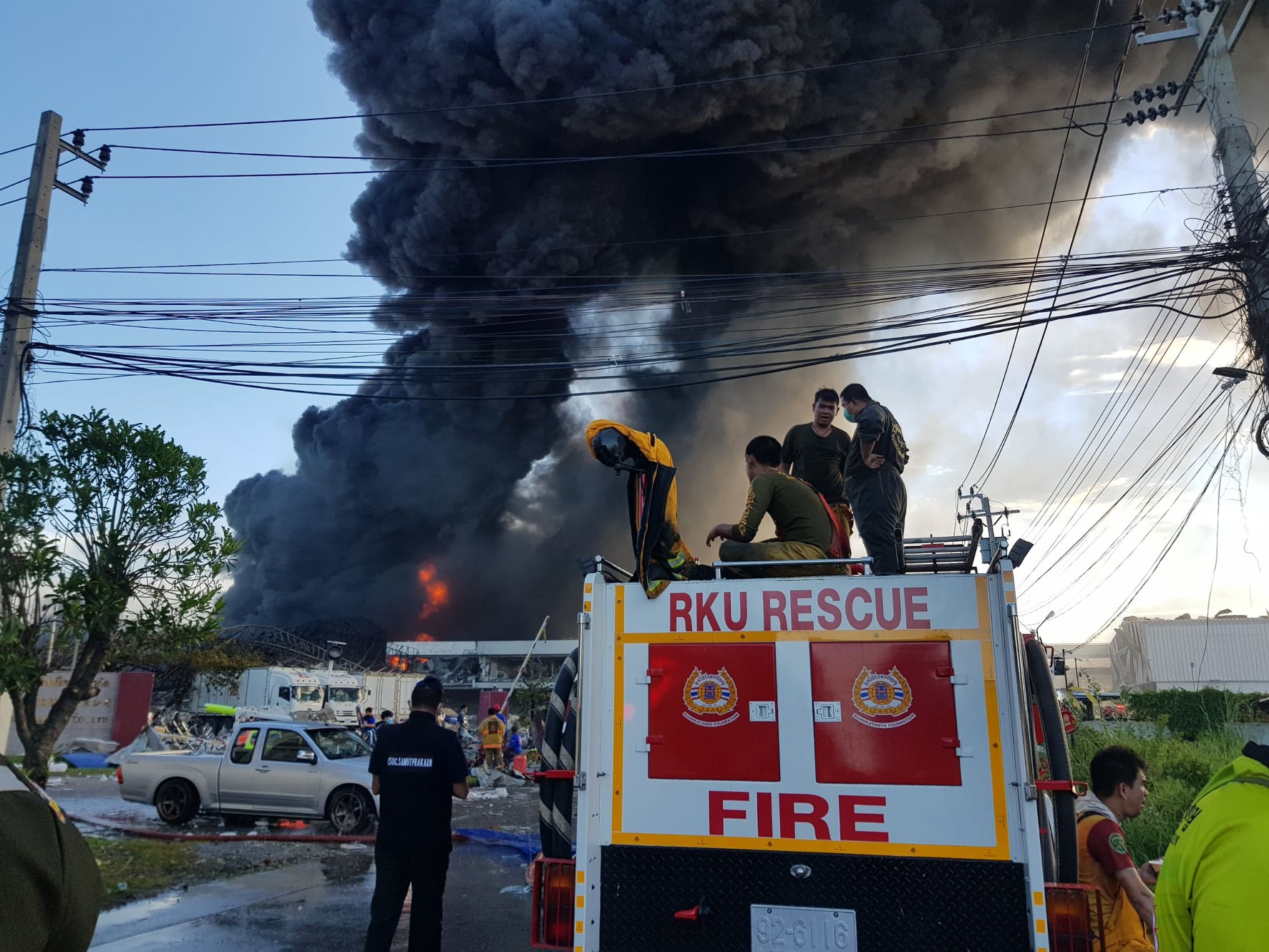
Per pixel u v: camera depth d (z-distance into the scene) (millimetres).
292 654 39844
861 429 5457
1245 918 1522
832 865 3182
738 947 3188
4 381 9867
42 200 10484
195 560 8211
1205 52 9914
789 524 4324
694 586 3549
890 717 3260
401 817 4891
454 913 7238
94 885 1369
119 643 8547
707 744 3387
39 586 7875
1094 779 4195
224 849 9812
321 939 6238
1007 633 3209
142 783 11594
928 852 3117
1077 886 2979
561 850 3559
